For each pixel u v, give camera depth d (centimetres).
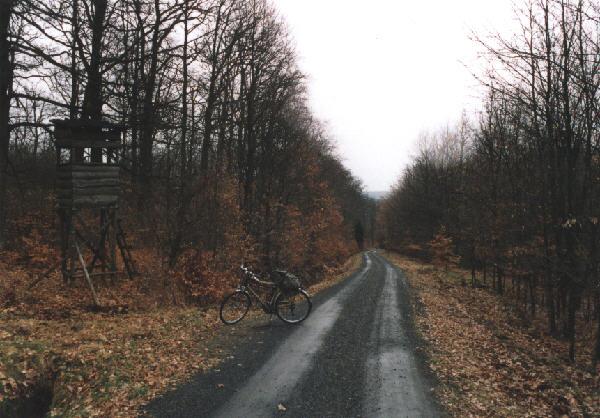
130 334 893
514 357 993
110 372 687
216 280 1484
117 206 1345
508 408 665
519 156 1761
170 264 1430
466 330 1274
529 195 1477
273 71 2525
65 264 1250
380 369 801
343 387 698
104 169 1312
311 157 3381
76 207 1254
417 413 612
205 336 959
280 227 2778
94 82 1524
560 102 1115
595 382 873
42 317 958
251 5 2342
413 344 1012
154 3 1589
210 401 618
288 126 3052
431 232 5394
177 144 1891
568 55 1038
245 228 2059
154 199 1600
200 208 1569
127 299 1190
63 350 743
